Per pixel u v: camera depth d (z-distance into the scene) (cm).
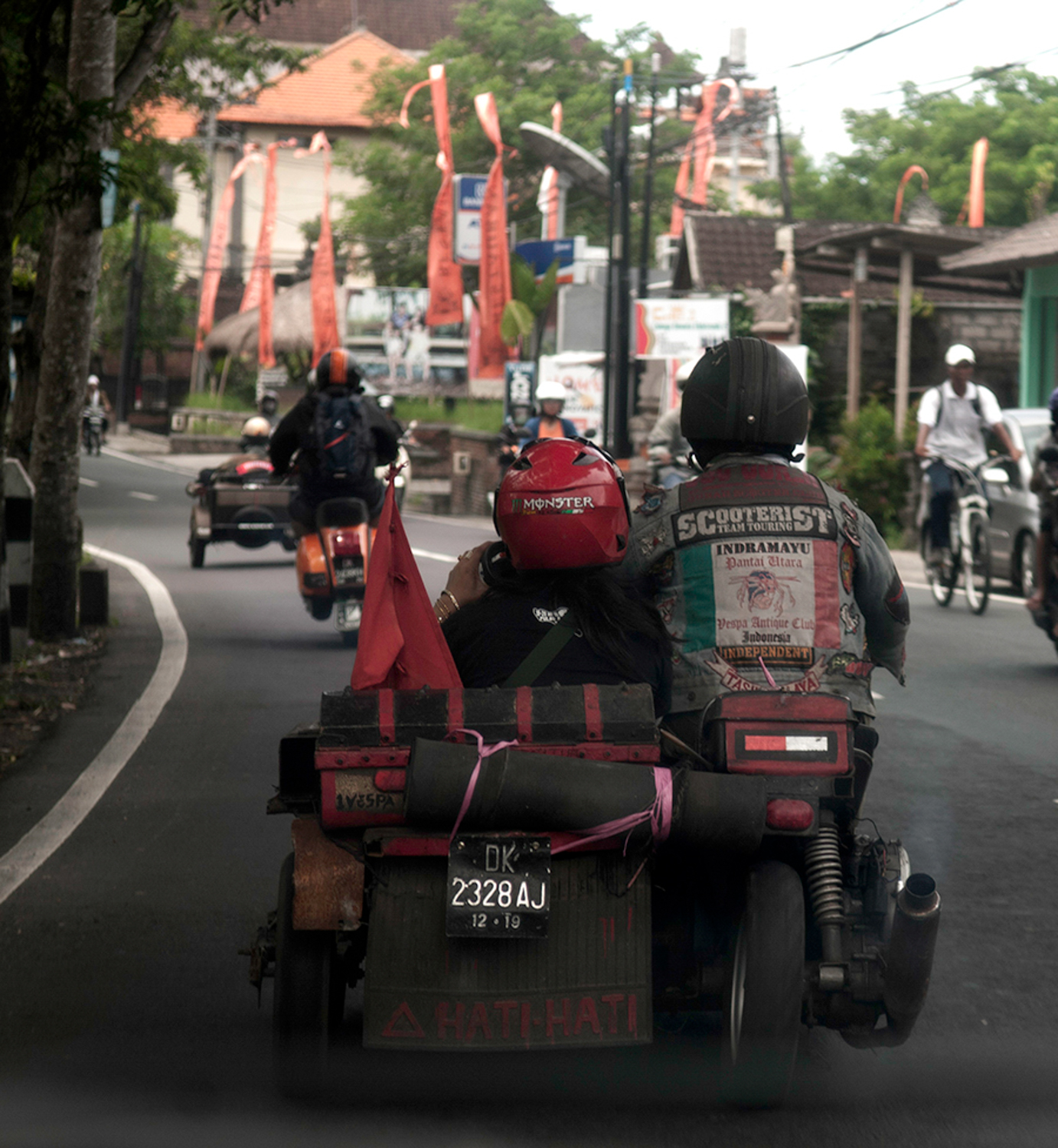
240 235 7562
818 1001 383
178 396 7262
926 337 3062
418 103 5681
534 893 355
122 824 702
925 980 372
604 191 4378
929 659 1191
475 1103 392
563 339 4050
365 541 1127
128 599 1580
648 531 415
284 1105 389
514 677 393
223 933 549
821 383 3050
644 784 361
